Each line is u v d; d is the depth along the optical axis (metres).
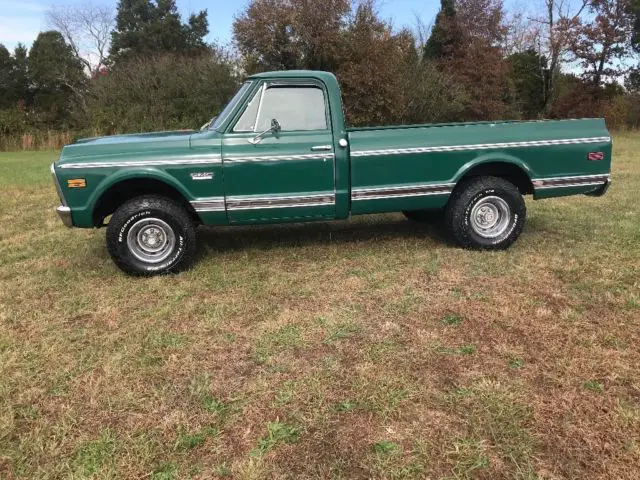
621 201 8.09
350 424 2.79
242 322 4.09
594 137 5.59
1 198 9.78
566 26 29.25
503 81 29.80
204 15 44.50
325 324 3.98
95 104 26.05
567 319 3.94
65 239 6.71
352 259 5.55
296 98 5.24
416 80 24.75
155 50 39.06
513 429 2.71
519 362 3.35
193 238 5.18
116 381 3.27
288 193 5.23
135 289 4.83
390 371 3.29
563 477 2.39
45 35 40.94
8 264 5.68
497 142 5.43
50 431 2.81
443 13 30.47
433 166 5.39
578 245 5.78
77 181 4.87
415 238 6.27
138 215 4.99
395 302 4.36
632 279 4.71
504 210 5.62
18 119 24.84
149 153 4.97
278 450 2.61
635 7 27.69
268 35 22.16
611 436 2.64
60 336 3.90
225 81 26.05
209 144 5.07
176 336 3.86
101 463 2.55
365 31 22.34
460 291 4.57
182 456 2.59
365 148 5.25
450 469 2.46
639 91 29.58
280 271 5.23
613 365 3.27
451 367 3.32
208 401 3.03
